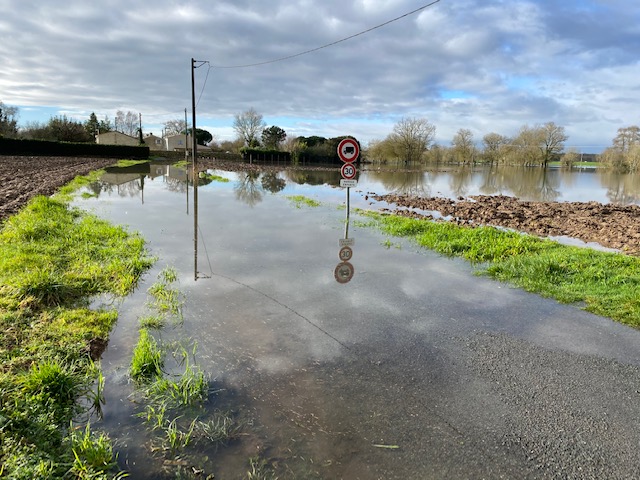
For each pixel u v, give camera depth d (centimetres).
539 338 544
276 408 383
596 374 458
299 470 309
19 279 612
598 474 315
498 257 931
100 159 5353
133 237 1039
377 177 4819
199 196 2055
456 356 492
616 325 589
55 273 686
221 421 362
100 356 466
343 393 410
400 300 672
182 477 299
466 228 1270
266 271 809
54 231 969
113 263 775
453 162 10150
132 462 312
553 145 8581
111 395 394
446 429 361
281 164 7194
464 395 413
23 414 339
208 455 322
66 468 298
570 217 1670
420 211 1817
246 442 338
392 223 1355
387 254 975
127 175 3288
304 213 1584
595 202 2306
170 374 434
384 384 429
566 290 721
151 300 638
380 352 496
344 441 342
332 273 809
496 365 473
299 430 354
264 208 1695
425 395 411
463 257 960
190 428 348
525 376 451
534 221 1545
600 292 705
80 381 407
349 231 1245
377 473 309
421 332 555
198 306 621
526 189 3509
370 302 659
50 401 366
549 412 390
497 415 383
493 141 9606
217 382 422
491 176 5703
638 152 6538
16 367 412
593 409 396
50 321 526
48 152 5522
